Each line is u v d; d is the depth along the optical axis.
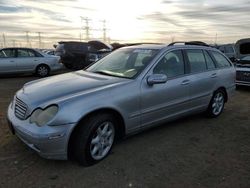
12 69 12.72
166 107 4.73
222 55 6.32
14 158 3.91
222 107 6.26
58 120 3.42
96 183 3.39
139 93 4.24
